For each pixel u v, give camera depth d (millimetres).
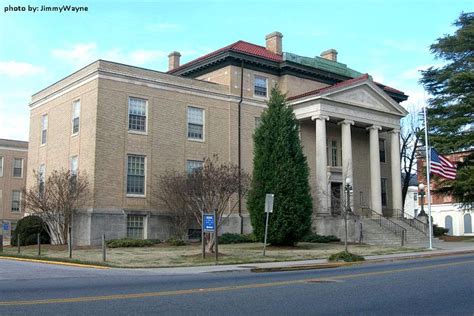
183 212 34688
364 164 47594
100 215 33219
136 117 35781
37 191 35219
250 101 41625
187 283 14492
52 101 39688
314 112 40844
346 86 42000
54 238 34594
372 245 34562
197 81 38969
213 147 39250
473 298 11430
